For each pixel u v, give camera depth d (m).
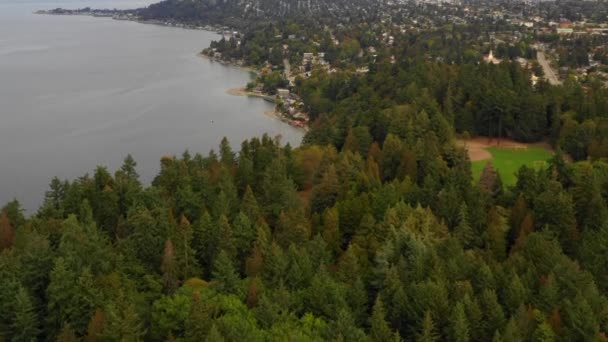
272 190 94.12
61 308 60.06
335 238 81.62
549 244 70.50
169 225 78.44
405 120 125.75
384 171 107.81
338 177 97.81
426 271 66.19
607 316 56.47
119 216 89.81
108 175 101.19
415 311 59.62
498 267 65.38
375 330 56.22
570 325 56.41
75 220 76.06
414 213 79.38
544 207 81.81
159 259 73.50
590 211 82.12
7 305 59.84
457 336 55.62
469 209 83.81
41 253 65.44
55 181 100.56
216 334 51.00
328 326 56.56
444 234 77.50
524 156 129.12
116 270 67.12
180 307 59.72
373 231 78.38
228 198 91.50
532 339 55.59
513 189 93.50
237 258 77.69
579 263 70.38
